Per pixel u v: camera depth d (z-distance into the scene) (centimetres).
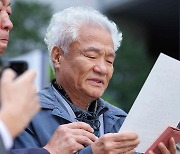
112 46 238
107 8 923
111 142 197
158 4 930
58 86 242
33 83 133
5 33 209
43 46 920
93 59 233
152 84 218
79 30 235
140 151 218
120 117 248
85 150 202
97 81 233
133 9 949
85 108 241
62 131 210
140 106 216
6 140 126
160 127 220
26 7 938
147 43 995
